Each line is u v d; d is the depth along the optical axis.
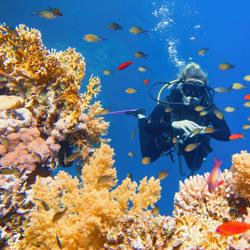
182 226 2.61
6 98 4.16
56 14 4.43
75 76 4.56
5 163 3.59
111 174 3.04
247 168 2.88
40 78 4.37
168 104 6.06
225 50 43.38
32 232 2.59
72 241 2.47
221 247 2.47
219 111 5.46
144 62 35.81
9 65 4.33
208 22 42.09
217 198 3.06
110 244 2.35
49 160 3.95
